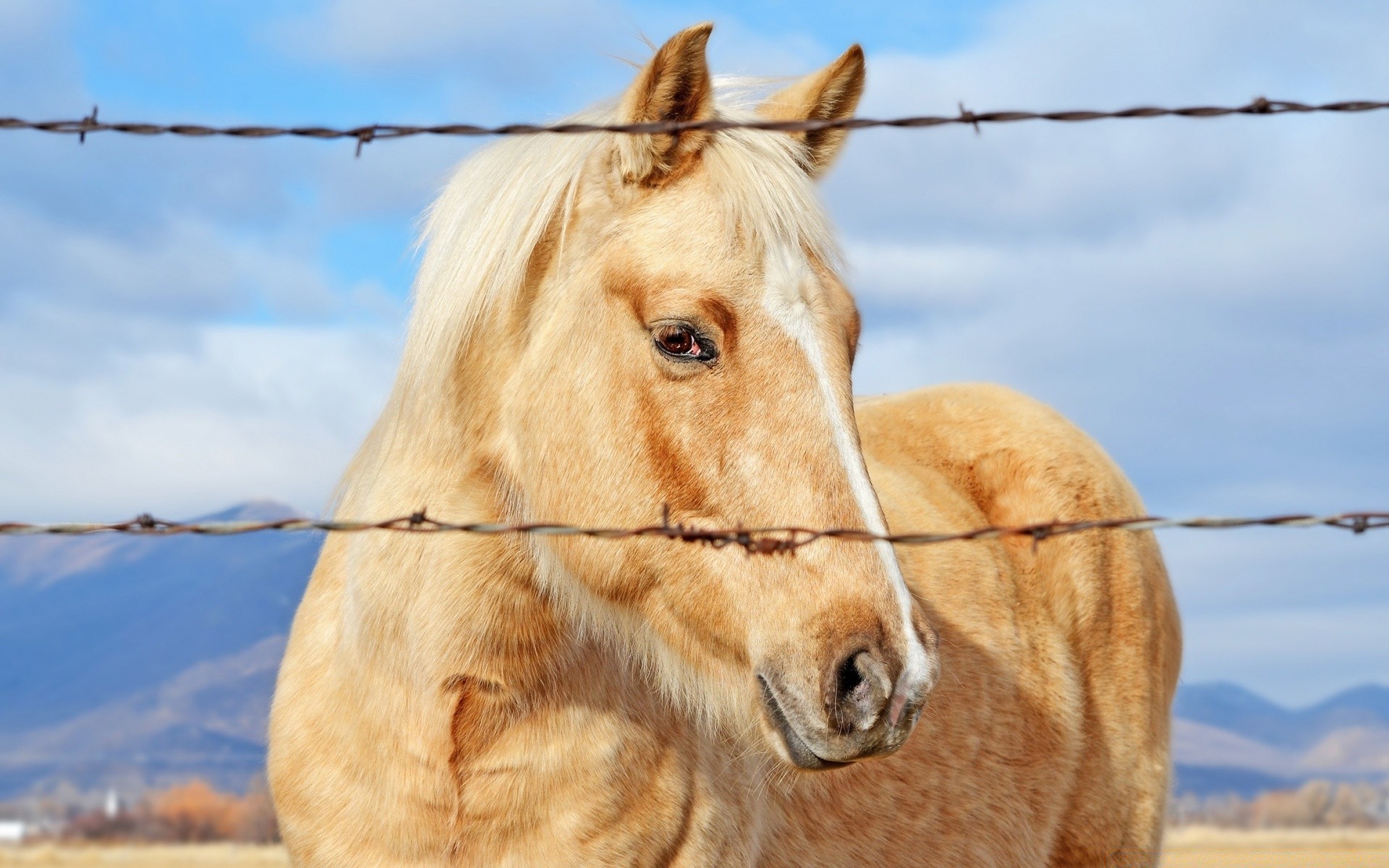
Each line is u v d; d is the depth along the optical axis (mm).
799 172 2748
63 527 1961
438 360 2877
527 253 2801
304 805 2895
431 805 2732
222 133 2236
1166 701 4781
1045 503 4477
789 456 2475
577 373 2691
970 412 4770
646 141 2654
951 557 4141
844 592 2412
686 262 2568
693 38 2619
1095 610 4477
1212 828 54781
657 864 2902
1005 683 4059
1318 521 1945
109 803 94062
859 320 2758
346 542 3193
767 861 3297
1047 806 4195
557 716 2793
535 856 2762
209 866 30344
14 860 34594
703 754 3041
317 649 3055
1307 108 2154
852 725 2338
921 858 3746
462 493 2836
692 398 2549
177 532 2025
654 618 2754
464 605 2752
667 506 2551
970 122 2232
